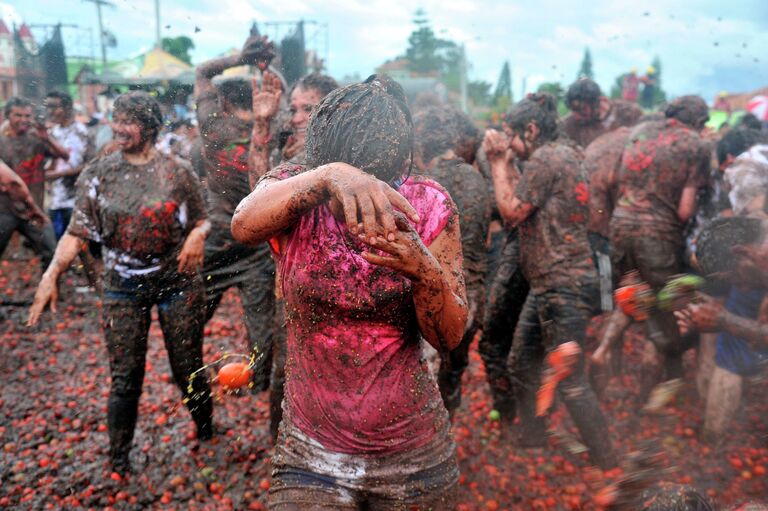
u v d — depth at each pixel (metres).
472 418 4.51
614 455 3.65
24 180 6.71
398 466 1.96
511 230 4.16
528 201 3.59
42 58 7.49
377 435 1.94
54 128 7.47
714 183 4.90
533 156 3.65
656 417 4.35
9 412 4.54
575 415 3.62
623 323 4.44
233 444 4.05
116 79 9.72
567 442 4.04
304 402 1.99
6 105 6.60
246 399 4.61
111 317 3.50
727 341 3.89
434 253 1.94
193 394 3.85
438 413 2.04
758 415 4.27
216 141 4.30
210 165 4.36
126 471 3.73
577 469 3.82
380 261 1.68
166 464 3.86
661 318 4.36
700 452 3.93
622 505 2.49
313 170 1.75
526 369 4.00
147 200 3.36
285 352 3.49
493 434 4.27
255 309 4.47
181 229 3.54
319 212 1.88
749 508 2.35
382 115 1.87
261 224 1.79
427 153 3.75
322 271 1.88
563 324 3.63
